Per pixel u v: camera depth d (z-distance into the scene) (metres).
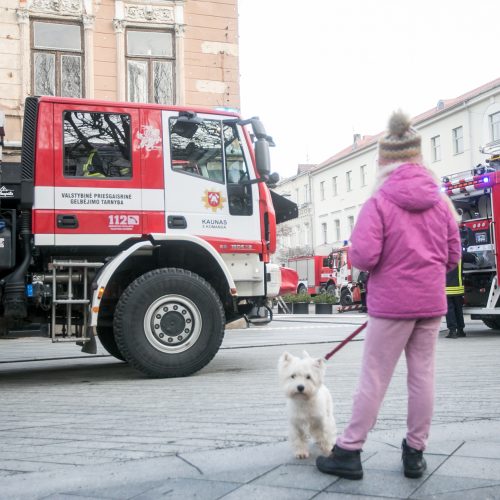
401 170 3.32
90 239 7.54
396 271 3.27
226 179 8.16
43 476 3.40
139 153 7.79
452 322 12.45
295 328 16.89
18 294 7.38
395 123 3.38
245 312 8.50
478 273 13.88
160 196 7.82
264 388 6.52
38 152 7.46
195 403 5.71
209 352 7.66
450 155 43.22
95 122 7.70
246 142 8.30
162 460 3.63
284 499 2.93
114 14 17.81
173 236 7.57
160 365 7.48
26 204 7.37
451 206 3.46
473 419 4.55
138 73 18.06
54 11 17.25
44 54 17.23
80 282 7.56
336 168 60.84
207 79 18.59
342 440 3.28
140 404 5.78
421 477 3.21
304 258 40.34
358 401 3.28
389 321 3.27
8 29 16.86
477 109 40.78
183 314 7.61
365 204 3.38
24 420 5.17
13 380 8.02
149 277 7.51
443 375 7.17
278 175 8.40
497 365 8.09
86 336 7.43
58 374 8.55
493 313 12.98
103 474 3.40
